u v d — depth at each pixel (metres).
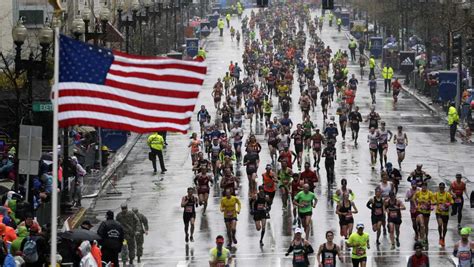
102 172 158.00
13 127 147.75
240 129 167.25
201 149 182.62
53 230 57.16
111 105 59.56
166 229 121.50
